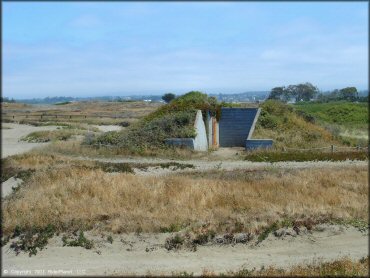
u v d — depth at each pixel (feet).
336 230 39.50
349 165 66.39
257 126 95.40
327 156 73.36
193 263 33.71
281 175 57.41
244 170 62.44
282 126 97.66
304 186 50.93
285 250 36.42
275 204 44.39
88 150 78.33
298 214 41.57
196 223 38.96
